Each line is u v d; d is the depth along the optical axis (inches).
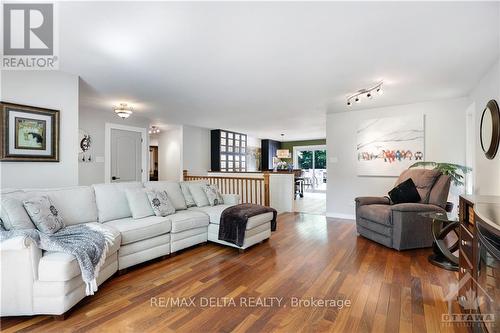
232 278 95.3
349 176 200.4
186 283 91.4
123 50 96.1
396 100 167.9
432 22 77.0
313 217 207.2
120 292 84.9
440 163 158.9
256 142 401.1
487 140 115.6
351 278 94.6
